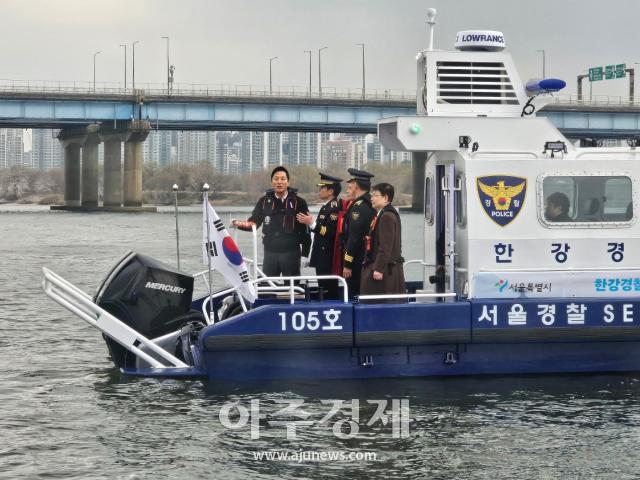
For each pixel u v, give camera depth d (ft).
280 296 40.57
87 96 274.57
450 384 37.19
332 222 41.01
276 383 37.06
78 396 37.09
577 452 30.25
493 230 38.04
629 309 37.60
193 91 277.85
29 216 307.58
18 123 294.25
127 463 29.37
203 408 34.53
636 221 38.45
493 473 28.48
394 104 275.18
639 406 34.81
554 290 38.19
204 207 37.60
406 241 156.35
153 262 38.86
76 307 38.47
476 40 41.06
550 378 38.09
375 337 36.68
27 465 29.22
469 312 37.09
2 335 53.16
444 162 40.47
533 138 39.40
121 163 353.51
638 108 271.49
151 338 38.50
